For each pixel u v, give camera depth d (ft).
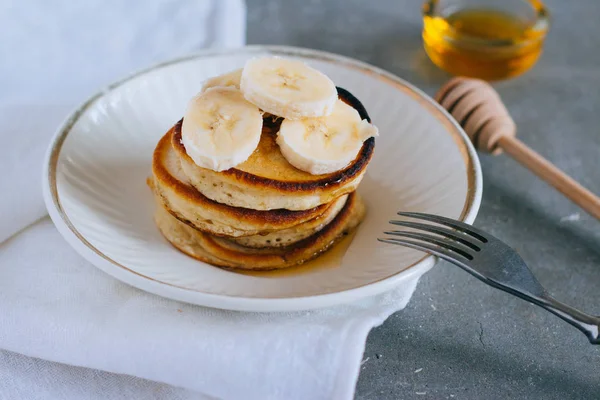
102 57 1.56
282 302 1.01
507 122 1.42
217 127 1.09
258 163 1.10
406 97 1.32
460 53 1.56
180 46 1.61
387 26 1.80
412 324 1.16
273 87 1.10
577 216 1.35
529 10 1.62
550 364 1.12
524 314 1.18
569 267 1.26
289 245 1.17
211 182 1.11
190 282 1.09
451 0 1.66
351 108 1.16
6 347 1.07
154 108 1.32
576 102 1.61
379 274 1.08
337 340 1.05
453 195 1.18
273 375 1.03
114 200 1.20
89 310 1.08
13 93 1.43
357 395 1.07
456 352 1.12
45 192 1.12
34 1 1.65
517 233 1.31
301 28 1.77
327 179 1.10
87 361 1.05
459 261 1.07
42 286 1.12
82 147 1.22
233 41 1.63
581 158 1.46
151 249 1.14
